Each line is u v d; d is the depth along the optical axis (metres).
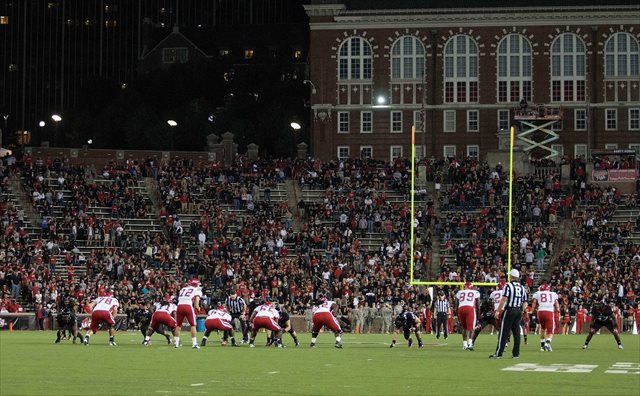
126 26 197.12
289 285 68.12
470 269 69.38
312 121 103.31
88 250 75.00
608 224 79.81
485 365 27.92
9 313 60.84
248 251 75.00
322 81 102.94
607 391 20.47
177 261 72.62
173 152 97.31
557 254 76.31
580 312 60.97
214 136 100.88
